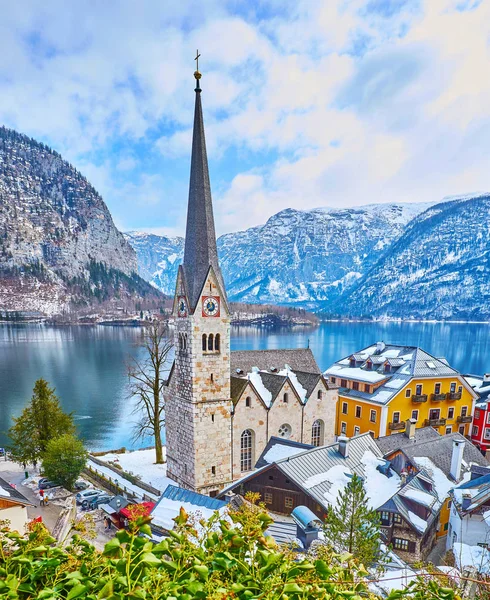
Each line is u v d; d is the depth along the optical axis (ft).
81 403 344.69
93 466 186.91
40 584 18.07
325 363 559.38
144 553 17.13
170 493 105.19
